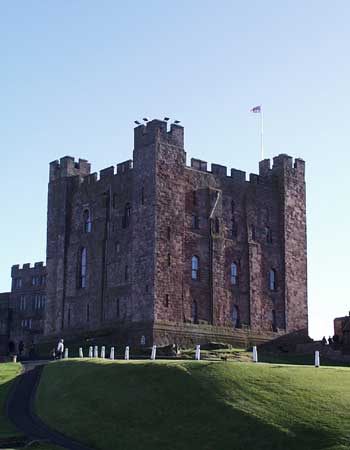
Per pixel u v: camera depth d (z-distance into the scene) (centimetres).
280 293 10288
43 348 10275
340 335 9756
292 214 10575
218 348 9181
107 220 9844
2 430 4991
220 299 9600
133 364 5697
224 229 9856
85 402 5272
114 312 9438
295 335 10262
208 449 4138
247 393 4716
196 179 9656
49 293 10500
